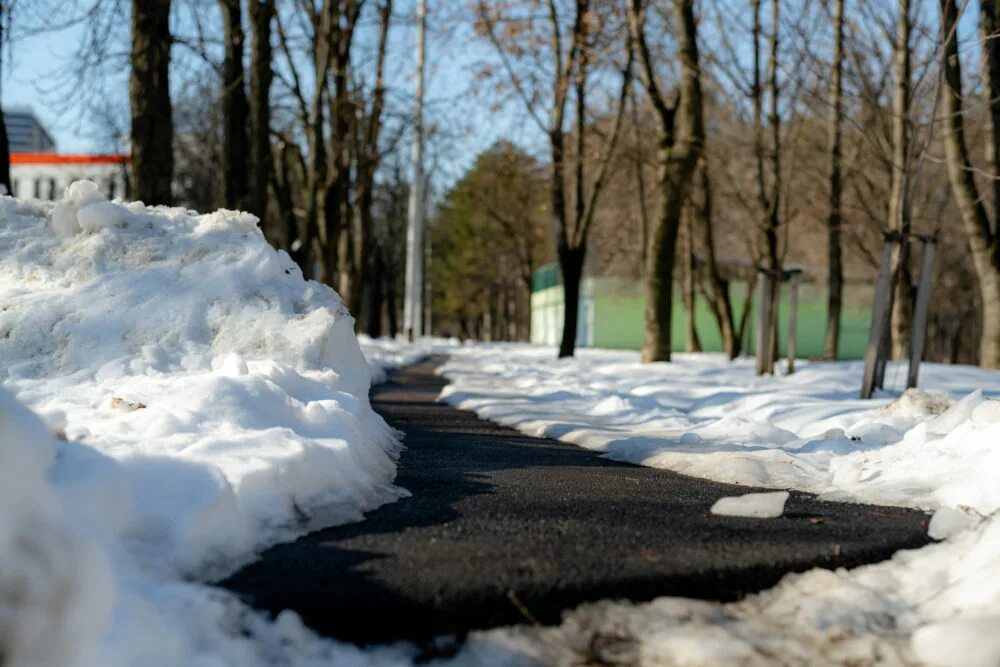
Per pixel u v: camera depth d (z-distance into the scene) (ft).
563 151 75.36
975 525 11.68
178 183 114.93
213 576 8.81
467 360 81.76
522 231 149.38
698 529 11.75
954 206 101.09
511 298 232.53
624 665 7.93
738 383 41.24
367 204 100.17
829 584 9.85
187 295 17.78
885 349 34.42
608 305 137.49
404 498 13.34
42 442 7.65
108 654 6.41
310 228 60.08
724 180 95.20
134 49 36.78
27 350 16.33
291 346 17.10
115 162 93.30
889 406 25.03
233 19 49.62
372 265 155.22
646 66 56.03
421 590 8.64
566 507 13.01
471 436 23.21
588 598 8.99
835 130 68.64
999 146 46.80
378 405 32.99
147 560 8.41
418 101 67.26
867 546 10.88
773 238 60.64
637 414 28.22
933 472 15.33
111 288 17.70
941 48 31.35
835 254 77.51
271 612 8.23
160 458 9.95
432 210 215.92
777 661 7.97
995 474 13.70
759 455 17.79
